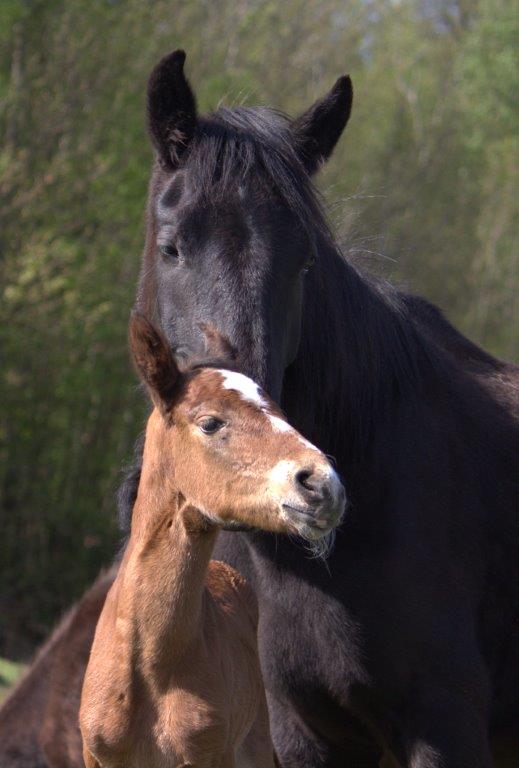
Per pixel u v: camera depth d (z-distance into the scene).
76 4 30.44
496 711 7.05
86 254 30.58
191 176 6.31
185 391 6.06
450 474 6.98
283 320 6.10
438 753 6.45
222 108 6.79
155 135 6.59
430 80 49.16
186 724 6.34
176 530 6.29
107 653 6.50
